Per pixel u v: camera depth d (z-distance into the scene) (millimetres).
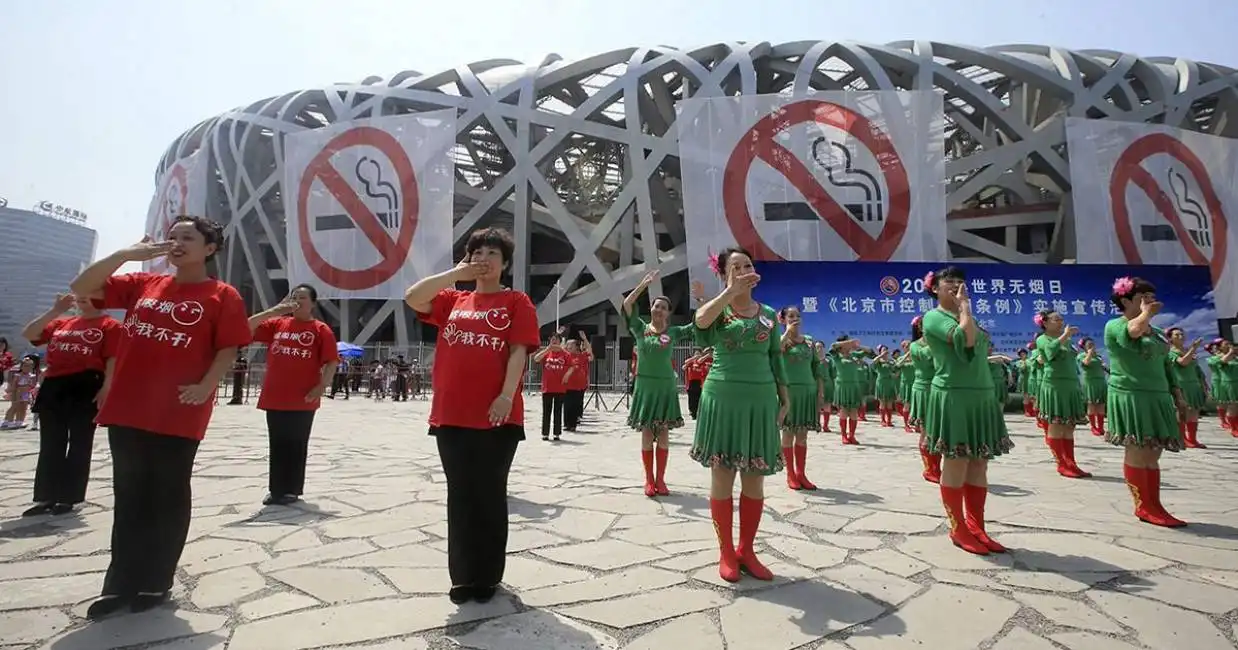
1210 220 25500
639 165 27219
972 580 3586
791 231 24172
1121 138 25016
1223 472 7902
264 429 11883
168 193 35750
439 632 2797
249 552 4043
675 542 4340
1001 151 26422
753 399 3617
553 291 28547
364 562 3838
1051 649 2693
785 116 24766
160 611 3020
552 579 3543
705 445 3660
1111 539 4488
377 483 6555
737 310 3770
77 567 3699
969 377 4234
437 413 3223
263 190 31281
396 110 30609
